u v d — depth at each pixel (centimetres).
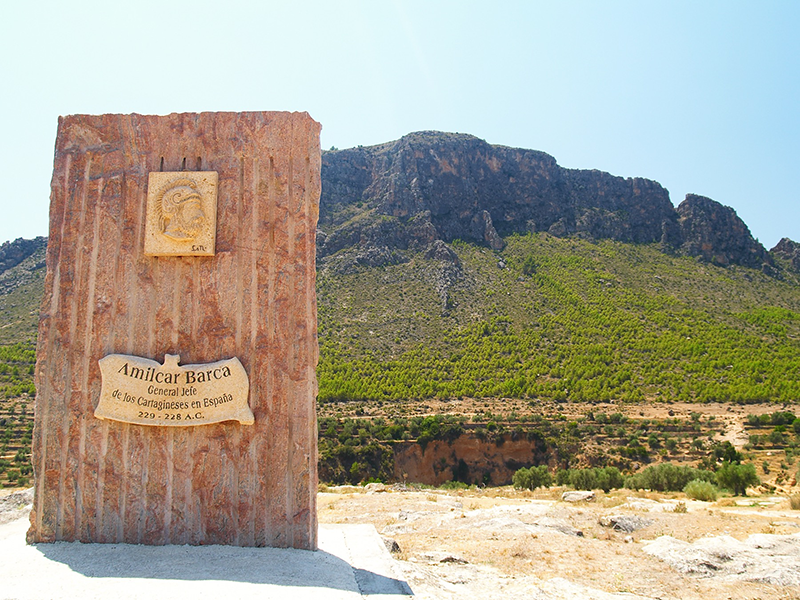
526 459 5134
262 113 778
